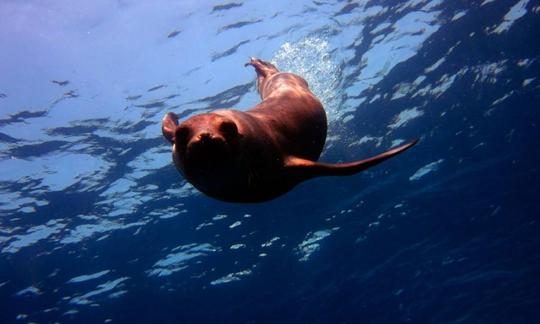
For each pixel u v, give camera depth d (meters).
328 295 21.92
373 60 13.09
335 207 17.72
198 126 2.79
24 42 9.48
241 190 3.16
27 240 14.47
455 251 21.78
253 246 17.92
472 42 13.88
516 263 22.69
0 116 10.59
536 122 17.67
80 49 10.04
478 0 12.67
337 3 11.24
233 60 11.37
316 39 11.80
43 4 9.07
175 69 11.08
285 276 20.06
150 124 12.16
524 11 13.41
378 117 15.22
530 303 24.38
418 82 14.57
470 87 15.46
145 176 13.69
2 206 13.06
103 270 16.81
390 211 19.23
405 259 21.53
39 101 10.61
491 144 17.97
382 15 12.00
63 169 12.58
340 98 13.77
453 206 20.09
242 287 19.97
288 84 4.50
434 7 12.41
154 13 9.99
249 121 3.27
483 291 23.59
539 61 15.41
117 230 15.36
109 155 12.62
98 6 9.47
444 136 16.98
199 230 16.39
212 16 10.48
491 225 20.95
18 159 11.78
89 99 11.02
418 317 24.48
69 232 14.72
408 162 17.30
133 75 10.90
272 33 11.27
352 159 16.33
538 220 21.14
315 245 19.19
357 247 20.09
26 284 16.20
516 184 19.91
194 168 2.84
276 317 22.52
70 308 18.28
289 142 3.58
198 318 21.31
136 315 19.98
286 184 3.42
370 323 23.91
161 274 18.08
